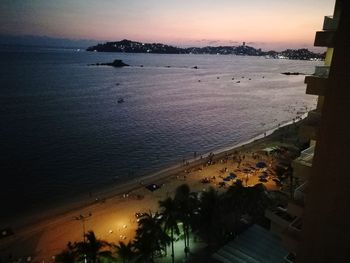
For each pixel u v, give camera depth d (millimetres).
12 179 76000
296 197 19062
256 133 127000
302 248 15594
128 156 94375
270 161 86500
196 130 127625
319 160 14203
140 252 35719
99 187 72625
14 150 95125
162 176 76562
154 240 36812
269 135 115312
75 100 180750
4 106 155000
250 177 74625
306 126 19062
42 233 53062
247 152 94875
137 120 140000
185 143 110000
